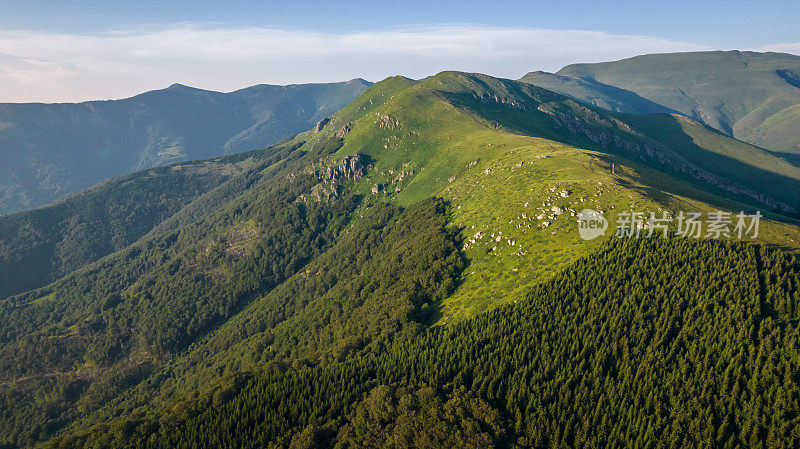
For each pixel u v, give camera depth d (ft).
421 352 390.42
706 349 334.03
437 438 290.56
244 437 343.05
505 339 372.17
